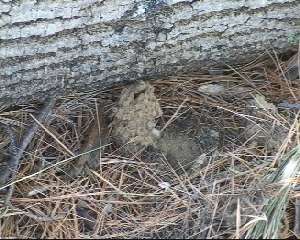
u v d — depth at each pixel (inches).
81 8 29.3
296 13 33.1
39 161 31.7
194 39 32.4
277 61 35.8
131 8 30.1
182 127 33.5
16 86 31.6
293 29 34.0
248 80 35.5
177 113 34.0
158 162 31.8
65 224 28.9
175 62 33.5
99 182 30.9
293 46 35.4
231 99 34.6
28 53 30.1
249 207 28.3
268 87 35.3
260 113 33.2
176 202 29.7
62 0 28.8
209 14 31.6
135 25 30.8
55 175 31.0
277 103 34.4
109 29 30.5
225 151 32.2
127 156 32.0
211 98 34.7
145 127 32.3
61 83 32.4
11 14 28.5
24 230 28.8
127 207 30.0
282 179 29.4
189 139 32.9
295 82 35.3
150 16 30.6
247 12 32.2
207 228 28.2
